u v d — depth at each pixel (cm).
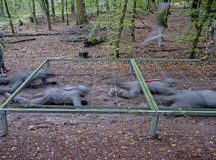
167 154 383
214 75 738
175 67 814
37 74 663
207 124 483
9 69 836
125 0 898
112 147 398
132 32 1177
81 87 606
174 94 570
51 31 1526
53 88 610
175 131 452
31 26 1777
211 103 524
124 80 694
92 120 495
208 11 834
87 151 389
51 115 521
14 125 474
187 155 381
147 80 641
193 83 674
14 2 1992
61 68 823
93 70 801
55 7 2300
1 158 374
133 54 988
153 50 1035
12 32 1445
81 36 1279
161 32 1114
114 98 587
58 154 383
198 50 970
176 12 1612
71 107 429
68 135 434
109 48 1055
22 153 385
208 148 400
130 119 499
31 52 1056
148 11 1512
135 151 389
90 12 1803
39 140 419
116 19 972
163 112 404
